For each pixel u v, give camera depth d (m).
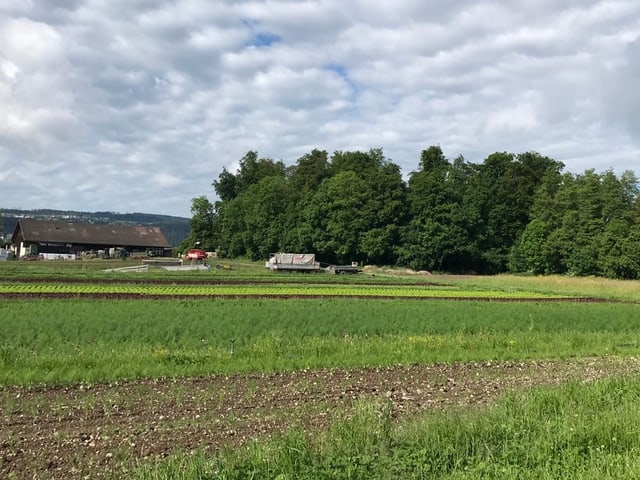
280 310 30.78
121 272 62.25
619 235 86.50
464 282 69.06
